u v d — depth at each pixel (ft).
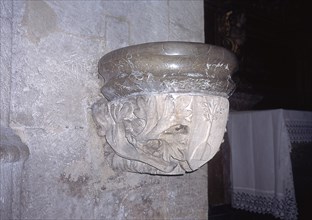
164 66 3.63
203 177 6.08
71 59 4.48
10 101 3.90
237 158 11.05
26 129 4.03
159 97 3.86
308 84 17.10
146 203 5.19
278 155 9.72
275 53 16.25
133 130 4.08
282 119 9.78
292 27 16.71
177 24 5.77
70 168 4.37
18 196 3.81
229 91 4.17
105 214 4.69
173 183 5.58
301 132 10.28
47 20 4.29
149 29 5.35
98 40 4.75
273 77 15.97
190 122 3.88
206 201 6.06
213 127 4.01
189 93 3.84
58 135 4.29
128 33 5.08
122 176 4.91
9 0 3.89
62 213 4.27
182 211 5.66
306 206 10.53
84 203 4.49
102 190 4.67
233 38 13.12
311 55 17.29
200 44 3.65
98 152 4.66
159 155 4.14
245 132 10.84
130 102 4.13
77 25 4.56
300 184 10.50
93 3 4.74
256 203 10.39
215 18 13.23
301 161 10.50
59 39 4.38
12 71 3.96
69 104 4.42
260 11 15.29
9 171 3.58
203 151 4.04
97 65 4.71
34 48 4.16
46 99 4.22
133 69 3.80
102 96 4.70
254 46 15.29
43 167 4.13
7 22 3.85
